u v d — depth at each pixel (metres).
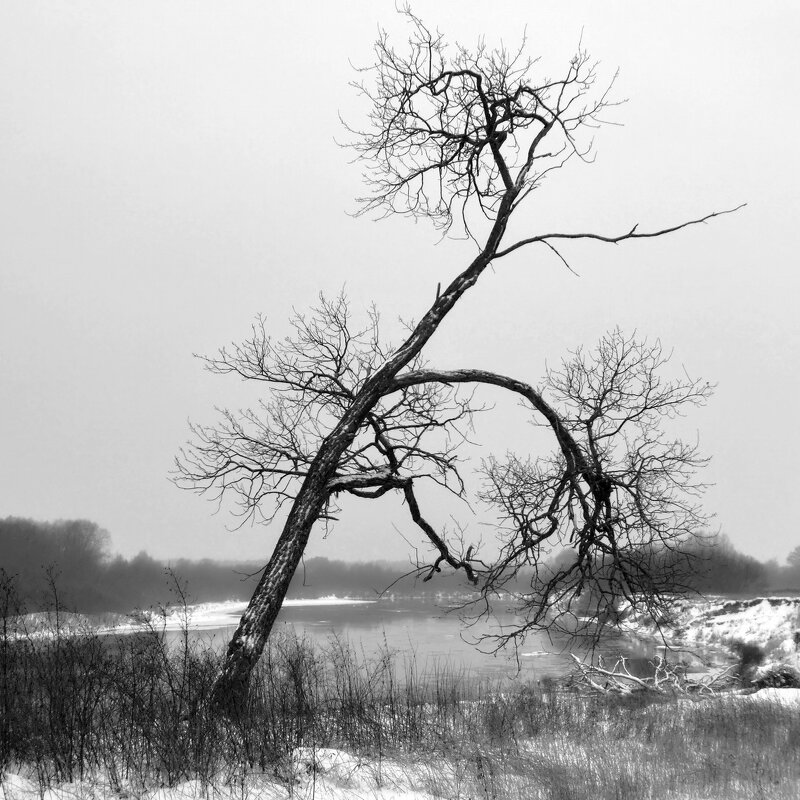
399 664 24.41
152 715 8.16
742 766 10.12
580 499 13.05
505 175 13.36
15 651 8.12
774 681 22.41
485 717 11.66
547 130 13.52
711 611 47.09
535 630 13.43
